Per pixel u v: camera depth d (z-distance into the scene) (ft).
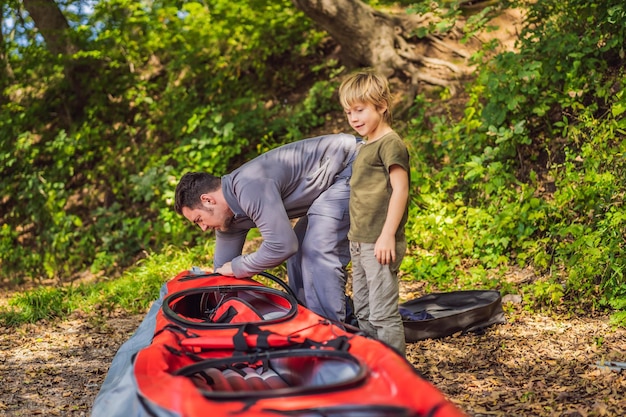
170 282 14.60
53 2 36.60
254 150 31.94
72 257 32.37
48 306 22.70
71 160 36.09
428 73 31.42
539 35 24.29
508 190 22.67
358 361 9.24
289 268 14.58
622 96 21.09
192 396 7.91
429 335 16.40
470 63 25.81
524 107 24.39
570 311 17.46
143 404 8.32
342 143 13.96
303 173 13.53
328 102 32.65
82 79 37.76
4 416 13.56
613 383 12.78
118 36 35.58
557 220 21.07
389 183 12.24
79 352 17.98
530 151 24.57
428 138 26.58
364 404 7.80
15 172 36.42
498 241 21.34
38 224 34.53
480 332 16.65
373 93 12.07
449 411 7.39
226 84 35.73
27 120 37.55
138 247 31.63
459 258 21.70
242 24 35.76
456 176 24.25
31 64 36.76
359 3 32.19
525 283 19.90
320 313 13.65
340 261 13.69
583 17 24.48
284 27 36.55
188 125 33.01
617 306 16.88
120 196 34.12
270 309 13.29
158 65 38.91
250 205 12.81
